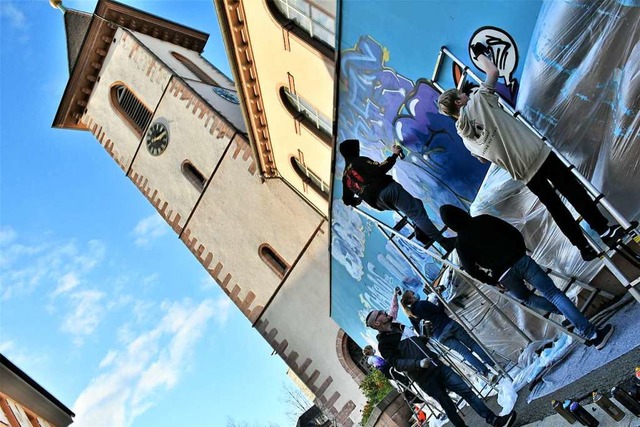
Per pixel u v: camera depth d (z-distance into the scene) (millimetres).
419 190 7805
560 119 4918
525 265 4715
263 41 10766
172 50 22500
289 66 10547
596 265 5062
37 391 9672
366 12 6578
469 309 7160
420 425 11242
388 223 9062
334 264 11969
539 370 5805
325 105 10344
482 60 4281
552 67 4809
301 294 16578
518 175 4172
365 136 7996
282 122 12680
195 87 19438
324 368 16547
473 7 5297
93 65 22188
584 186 4102
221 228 18453
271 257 17312
